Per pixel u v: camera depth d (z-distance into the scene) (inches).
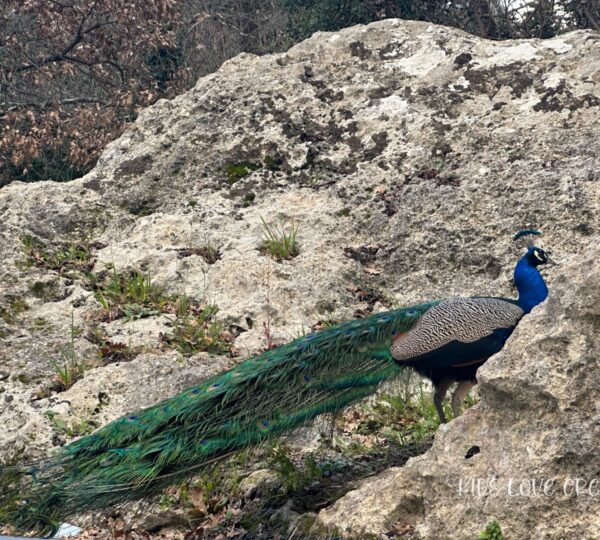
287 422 239.8
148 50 799.1
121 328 343.6
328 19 881.5
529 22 833.5
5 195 414.6
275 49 952.3
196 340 334.3
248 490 255.4
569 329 199.8
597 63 424.5
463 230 373.1
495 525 190.1
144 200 425.7
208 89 460.1
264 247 382.3
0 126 747.4
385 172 411.2
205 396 237.0
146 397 299.7
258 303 349.4
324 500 244.8
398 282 369.7
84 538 253.0
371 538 209.2
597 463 190.1
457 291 357.7
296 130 438.9
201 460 229.0
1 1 749.9
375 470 260.5
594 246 207.0
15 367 321.4
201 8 945.5
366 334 254.4
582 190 368.8
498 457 200.8
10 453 284.8
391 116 432.8
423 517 209.0
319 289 359.9
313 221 393.1
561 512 189.6
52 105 762.8
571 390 195.8
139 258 380.5
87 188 430.0
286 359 245.8
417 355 251.8
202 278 368.5
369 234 390.9
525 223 367.9
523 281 271.3
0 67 771.4
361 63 461.7
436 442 211.9
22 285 361.4
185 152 436.1
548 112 411.8
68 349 329.7
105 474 221.3
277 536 232.2
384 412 294.0
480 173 393.1
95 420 293.4
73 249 391.9
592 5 811.4
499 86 431.8
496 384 204.1
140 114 467.2
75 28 789.9
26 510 214.8
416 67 453.1
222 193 418.9
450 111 428.8
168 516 255.9
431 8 860.0
